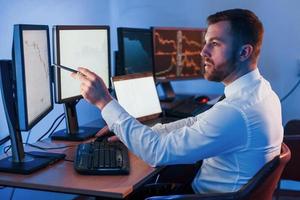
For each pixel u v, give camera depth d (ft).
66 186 4.88
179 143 4.85
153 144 4.97
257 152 4.83
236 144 4.82
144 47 9.19
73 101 6.97
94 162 5.46
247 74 5.03
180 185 6.09
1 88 5.39
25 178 5.14
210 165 5.22
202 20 10.68
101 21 10.59
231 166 4.97
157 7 10.94
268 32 10.23
